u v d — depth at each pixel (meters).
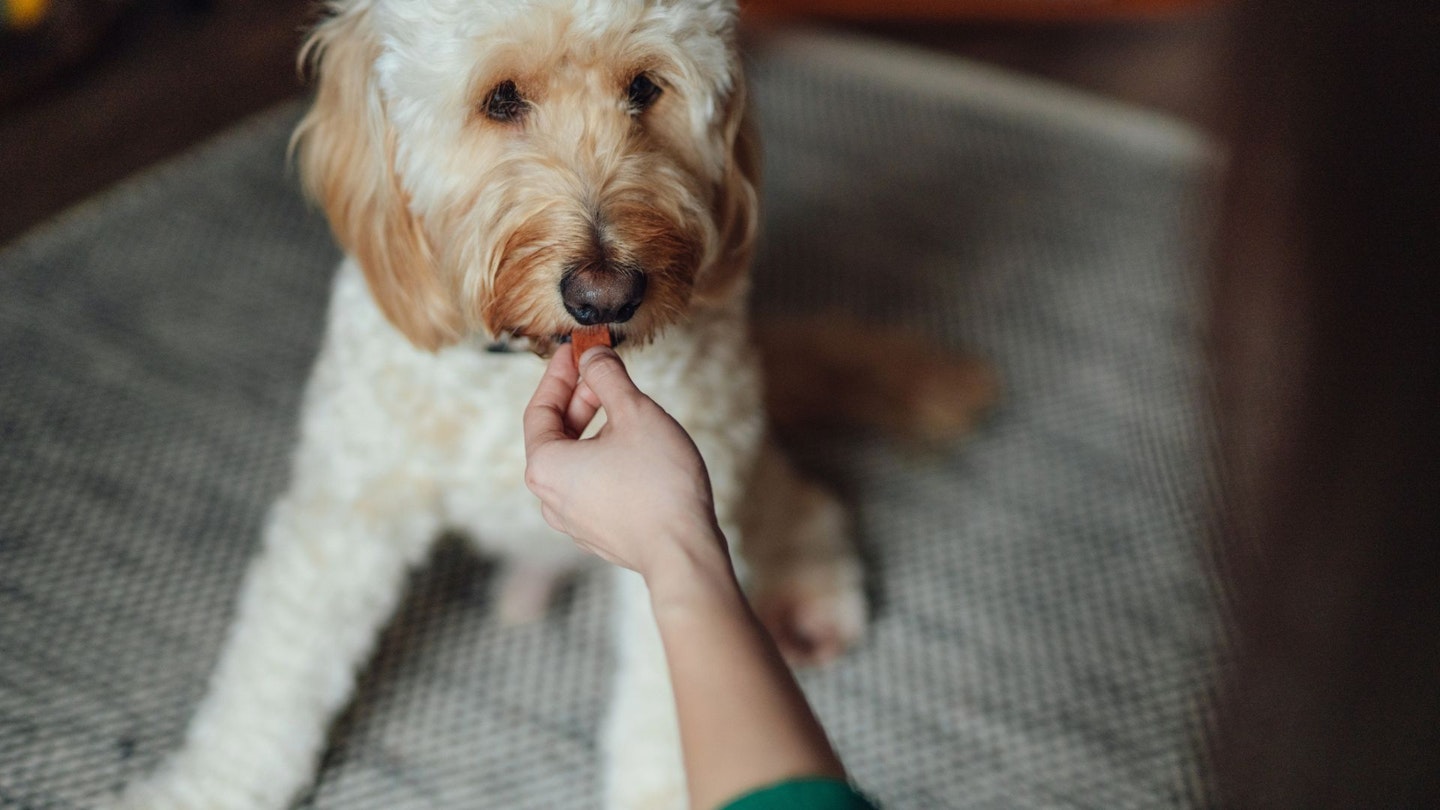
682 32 1.11
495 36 1.03
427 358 1.22
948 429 1.86
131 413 1.75
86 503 1.61
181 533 1.60
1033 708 1.51
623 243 1.04
